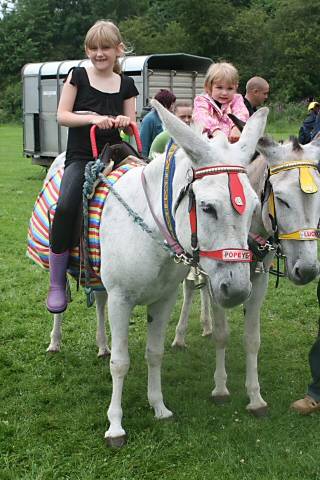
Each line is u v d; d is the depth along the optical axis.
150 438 3.73
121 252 3.44
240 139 2.88
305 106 36.06
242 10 50.09
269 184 3.47
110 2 65.50
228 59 46.66
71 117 3.72
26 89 16.44
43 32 63.00
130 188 3.50
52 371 4.70
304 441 3.74
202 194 2.69
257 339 4.04
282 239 3.41
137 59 13.86
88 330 5.55
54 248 3.91
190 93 15.59
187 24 48.12
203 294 5.43
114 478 3.36
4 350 5.10
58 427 3.88
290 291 6.70
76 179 3.83
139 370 4.76
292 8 42.94
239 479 3.35
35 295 6.52
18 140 29.36
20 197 12.60
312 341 5.39
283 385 4.54
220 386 4.26
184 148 2.75
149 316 3.85
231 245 2.65
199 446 3.64
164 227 3.20
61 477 3.36
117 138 4.02
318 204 3.32
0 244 8.72
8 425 3.86
